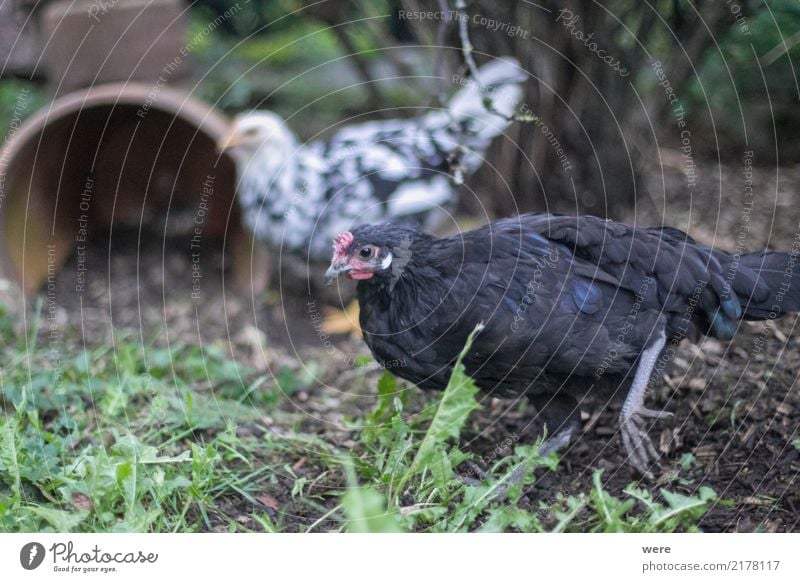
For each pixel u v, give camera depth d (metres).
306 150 5.21
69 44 5.45
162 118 5.62
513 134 4.95
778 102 6.04
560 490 3.31
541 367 3.26
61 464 3.26
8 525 2.80
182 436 3.63
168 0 5.57
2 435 3.04
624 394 3.40
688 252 3.37
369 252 3.31
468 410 2.85
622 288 3.28
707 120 6.29
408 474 2.91
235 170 5.64
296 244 5.02
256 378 4.40
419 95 6.40
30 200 5.36
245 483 3.34
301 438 3.61
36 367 4.18
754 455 3.38
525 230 3.38
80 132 5.50
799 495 3.11
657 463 3.42
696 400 3.80
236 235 5.66
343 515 3.14
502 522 2.78
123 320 5.09
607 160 5.01
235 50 7.25
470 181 5.23
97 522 2.88
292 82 7.21
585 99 4.83
